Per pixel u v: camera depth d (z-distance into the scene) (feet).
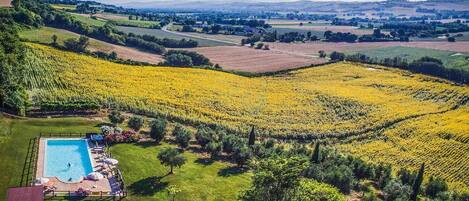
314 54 596.70
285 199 119.14
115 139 216.74
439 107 368.27
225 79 391.24
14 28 403.54
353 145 282.77
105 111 264.31
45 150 198.70
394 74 465.88
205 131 233.76
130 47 513.86
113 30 559.38
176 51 521.24
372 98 373.40
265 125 290.76
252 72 444.96
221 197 173.47
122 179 173.78
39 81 297.74
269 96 357.20
